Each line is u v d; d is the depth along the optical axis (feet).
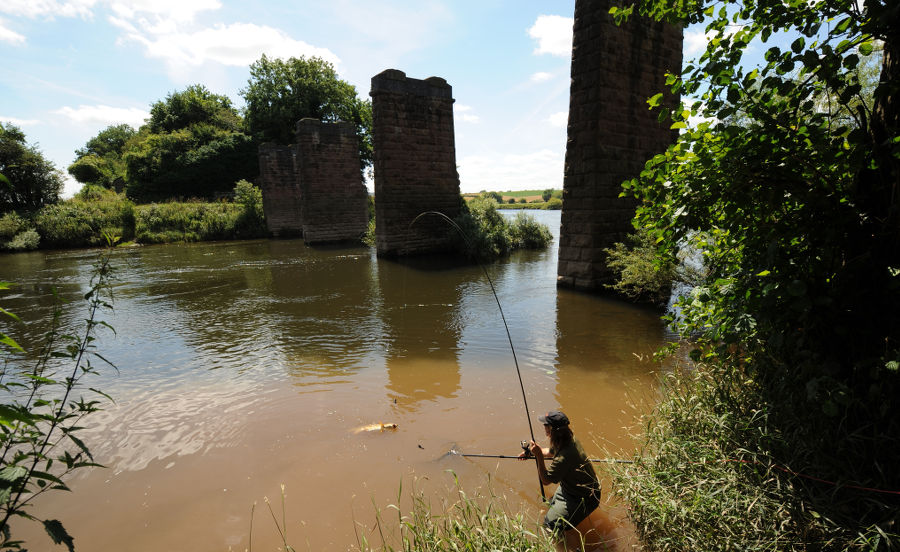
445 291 43.11
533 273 53.01
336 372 22.16
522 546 8.82
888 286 7.78
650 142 42.19
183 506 12.25
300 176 97.50
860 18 7.50
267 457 14.56
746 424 9.80
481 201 83.05
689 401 11.99
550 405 17.57
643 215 11.15
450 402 18.28
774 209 9.17
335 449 14.93
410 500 12.11
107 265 8.34
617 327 28.32
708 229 10.67
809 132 8.47
